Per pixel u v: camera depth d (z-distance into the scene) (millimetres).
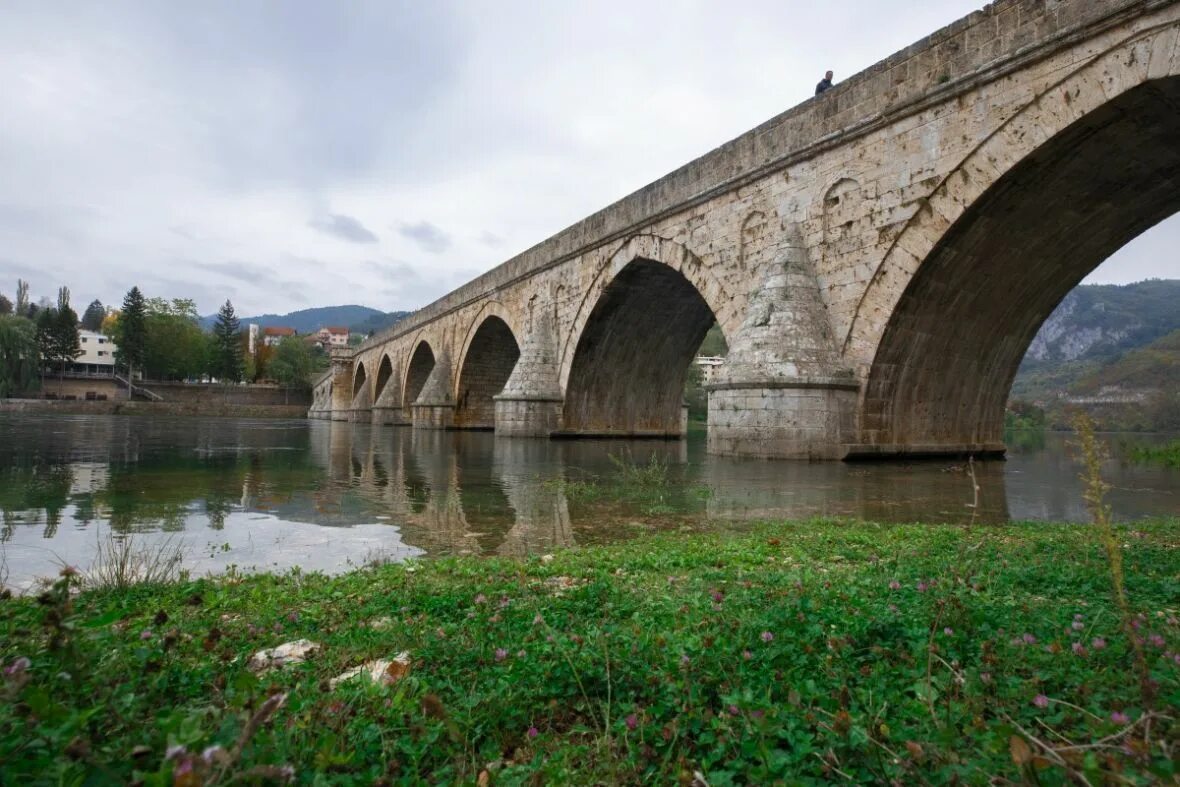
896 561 5145
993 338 17109
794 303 15969
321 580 5070
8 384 66125
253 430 36781
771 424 15406
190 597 4441
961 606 3277
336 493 10906
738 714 2367
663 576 5082
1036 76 11828
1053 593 4301
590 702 2664
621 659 2854
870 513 8922
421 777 2150
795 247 16516
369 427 48250
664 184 22141
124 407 73812
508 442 26781
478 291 39031
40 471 13617
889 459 15977
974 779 1894
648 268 24359
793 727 2236
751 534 7098
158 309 96000
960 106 13125
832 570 5086
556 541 7125
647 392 31391
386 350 62188
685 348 30891
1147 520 8273
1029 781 1784
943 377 16938
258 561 6145
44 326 84750
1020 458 20812
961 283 14938
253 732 1692
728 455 16234
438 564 5516
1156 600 4215
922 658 2895
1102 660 2863
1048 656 2850
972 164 12867
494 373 42938
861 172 15234
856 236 15320
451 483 12406
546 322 30312
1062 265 15734
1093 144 11859
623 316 27797
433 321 48500
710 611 3703
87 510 8844
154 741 1855
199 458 17266
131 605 4277
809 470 13859
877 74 14742
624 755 2285
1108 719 2256
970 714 2334
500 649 3053
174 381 99500
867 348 15156
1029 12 11844
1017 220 13727
